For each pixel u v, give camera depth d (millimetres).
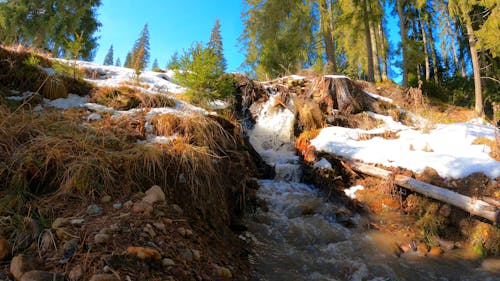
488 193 3799
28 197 2164
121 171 2635
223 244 2734
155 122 3689
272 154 6445
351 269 2969
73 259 1603
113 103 4176
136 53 6969
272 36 13391
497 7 11516
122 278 1534
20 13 10445
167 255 1901
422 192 4109
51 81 4156
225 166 3797
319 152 5648
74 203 2197
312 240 3547
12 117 2902
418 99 8812
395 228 3969
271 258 2998
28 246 1706
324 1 13211
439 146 5152
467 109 12023
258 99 7836
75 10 11789
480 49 12852
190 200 2863
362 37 15516
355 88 8523
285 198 4512
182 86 6059
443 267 3176
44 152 2475
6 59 4168
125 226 1981
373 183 4723
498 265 3223
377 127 7320
